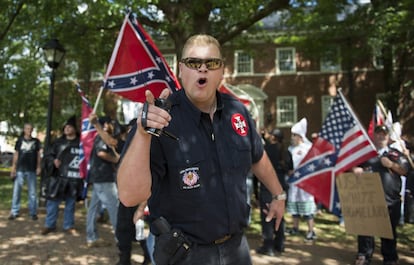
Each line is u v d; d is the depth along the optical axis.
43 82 18.42
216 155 1.99
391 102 17.84
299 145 7.31
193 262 1.89
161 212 1.95
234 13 9.83
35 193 7.80
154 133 1.57
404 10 11.46
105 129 5.75
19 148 7.80
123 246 4.58
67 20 10.98
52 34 11.31
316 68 23.42
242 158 2.09
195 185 1.90
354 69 22.83
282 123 23.39
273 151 6.26
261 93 23.30
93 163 5.61
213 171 1.96
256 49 18.12
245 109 2.28
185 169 1.89
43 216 8.05
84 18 10.55
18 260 4.98
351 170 5.29
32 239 6.09
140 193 1.72
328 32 15.82
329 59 17.84
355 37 15.67
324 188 5.32
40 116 18.89
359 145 5.11
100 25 12.04
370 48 15.56
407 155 5.17
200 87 1.99
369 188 4.90
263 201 5.68
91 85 20.67
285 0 11.02
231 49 15.79
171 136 1.75
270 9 11.23
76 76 17.30
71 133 6.80
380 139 5.48
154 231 1.97
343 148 5.24
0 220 7.52
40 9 9.30
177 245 1.86
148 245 3.88
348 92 22.80
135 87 4.67
